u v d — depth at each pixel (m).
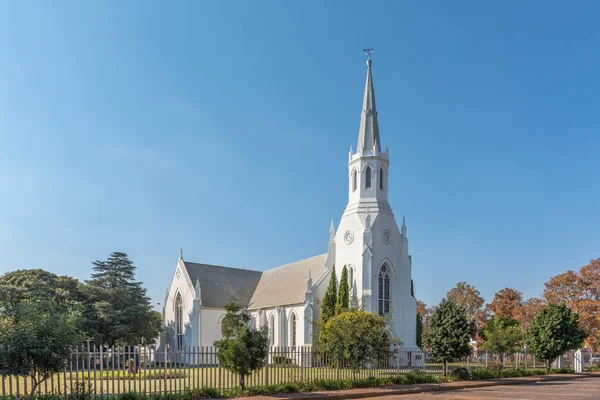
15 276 63.16
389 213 64.75
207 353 29.25
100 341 58.59
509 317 90.56
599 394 30.70
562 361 56.72
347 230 63.97
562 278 78.81
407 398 28.55
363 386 33.66
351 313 36.66
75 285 65.31
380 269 62.25
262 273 84.19
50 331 21.69
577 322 52.22
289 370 34.00
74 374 41.59
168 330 76.50
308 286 61.53
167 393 25.84
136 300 64.25
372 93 68.12
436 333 41.44
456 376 40.06
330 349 35.75
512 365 58.81
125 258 65.38
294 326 64.38
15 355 20.62
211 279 76.06
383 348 36.12
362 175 65.31
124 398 23.80
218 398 26.44
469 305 107.62
